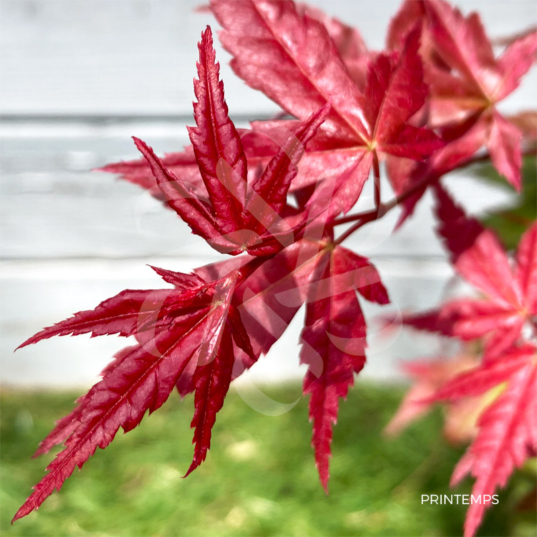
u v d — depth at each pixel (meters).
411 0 0.27
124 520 0.51
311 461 0.56
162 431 0.60
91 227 0.58
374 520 0.50
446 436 0.39
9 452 0.58
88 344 0.64
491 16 0.49
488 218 0.38
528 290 0.29
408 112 0.22
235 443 0.59
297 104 0.23
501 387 0.37
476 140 0.26
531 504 0.39
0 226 0.58
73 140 0.56
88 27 0.53
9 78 0.54
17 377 0.64
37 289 0.60
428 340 0.60
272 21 0.23
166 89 0.54
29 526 0.51
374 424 0.60
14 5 0.52
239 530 0.50
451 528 0.49
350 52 0.28
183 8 0.52
